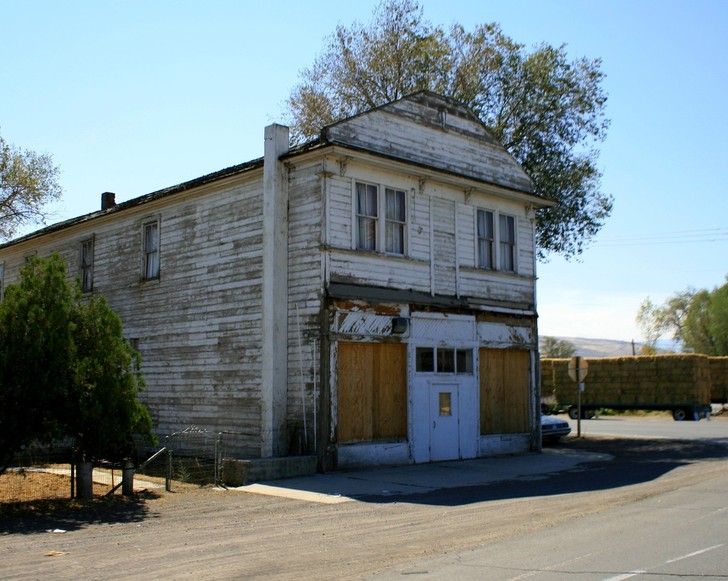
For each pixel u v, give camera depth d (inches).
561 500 509.4
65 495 567.8
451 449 784.9
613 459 802.8
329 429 676.7
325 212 699.4
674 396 1588.3
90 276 998.4
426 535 393.1
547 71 1203.2
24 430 524.1
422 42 1257.4
